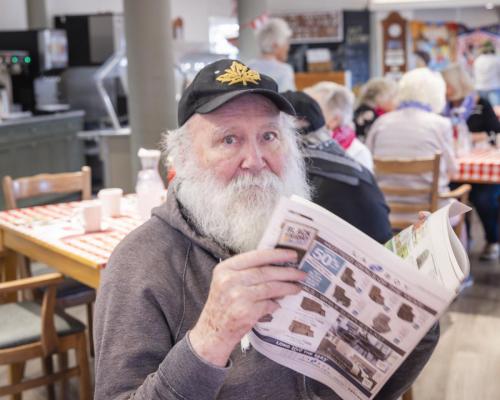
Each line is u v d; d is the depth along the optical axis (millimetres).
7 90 7684
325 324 1047
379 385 1095
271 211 1189
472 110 5188
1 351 2424
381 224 2410
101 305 1192
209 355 962
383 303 1003
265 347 1070
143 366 1123
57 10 9328
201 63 6621
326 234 955
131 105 5371
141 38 5211
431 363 3379
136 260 1206
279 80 5230
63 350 2576
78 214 2986
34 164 7227
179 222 1225
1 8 8719
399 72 8867
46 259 2678
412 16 9742
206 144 1213
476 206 5074
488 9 9586
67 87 8672
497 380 3186
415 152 4027
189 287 1196
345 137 3330
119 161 5902
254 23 7051
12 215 3170
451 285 966
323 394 1256
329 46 8695
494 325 3857
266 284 950
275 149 1234
